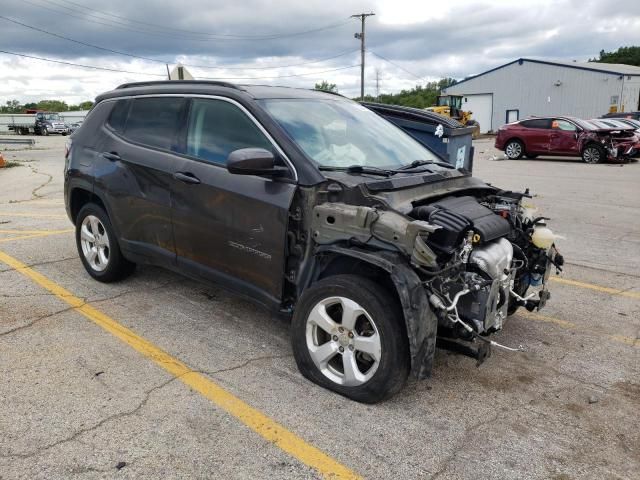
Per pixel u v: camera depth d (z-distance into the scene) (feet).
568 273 20.17
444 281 10.62
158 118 15.23
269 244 11.94
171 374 12.01
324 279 11.21
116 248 16.67
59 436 9.71
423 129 25.41
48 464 9.00
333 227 11.00
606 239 25.38
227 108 13.46
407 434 10.12
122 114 16.55
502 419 10.71
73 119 193.36
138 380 11.72
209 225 13.17
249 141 12.77
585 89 147.74
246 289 12.82
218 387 11.51
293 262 11.89
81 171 17.06
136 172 15.08
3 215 29.58
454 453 9.63
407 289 9.95
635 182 45.29
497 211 12.71
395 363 10.31
